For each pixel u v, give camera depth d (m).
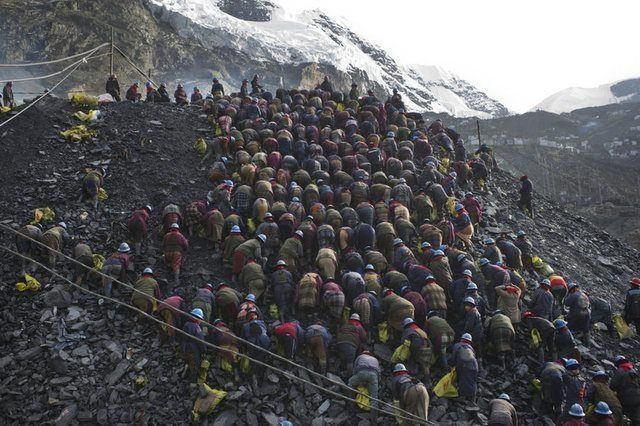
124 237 15.03
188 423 10.78
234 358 11.47
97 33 105.69
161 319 12.20
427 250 14.72
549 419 11.80
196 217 15.09
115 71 96.94
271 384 11.58
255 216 15.22
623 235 61.69
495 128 127.75
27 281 12.95
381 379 11.98
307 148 18.58
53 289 12.88
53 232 13.67
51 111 20.14
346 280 13.02
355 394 11.35
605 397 11.53
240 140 18.53
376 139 19.69
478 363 12.66
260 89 24.48
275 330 11.84
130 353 11.92
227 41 142.12
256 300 13.29
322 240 14.41
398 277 13.28
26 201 15.72
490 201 21.45
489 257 15.52
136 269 13.95
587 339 14.43
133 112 21.11
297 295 12.81
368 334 12.91
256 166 17.25
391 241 14.75
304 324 13.05
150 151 18.61
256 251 13.73
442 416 11.37
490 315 13.99
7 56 92.06
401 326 12.35
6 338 11.91
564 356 12.89
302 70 147.62
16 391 11.05
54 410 10.78
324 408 11.30
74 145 18.48
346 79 164.50
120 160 18.05
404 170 18.56
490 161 25.67
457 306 13.37
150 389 11.27
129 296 13.19
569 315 14.37
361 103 23.59
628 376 11.85
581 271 19.39
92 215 15.56
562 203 76.69
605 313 15.23
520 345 13.60
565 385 11.62
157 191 16.94
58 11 103.81
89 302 12.97
